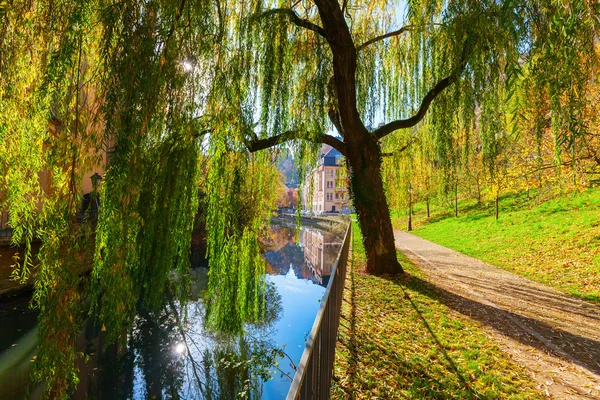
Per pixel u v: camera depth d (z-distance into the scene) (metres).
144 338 6.88
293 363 5.91
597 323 5.47
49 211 2.90
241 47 5.67
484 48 5.91
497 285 8.06
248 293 5.37
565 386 3.44
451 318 5.52
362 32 9.15
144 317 7.99
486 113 6.46
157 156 4.75
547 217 14.70
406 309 5.95
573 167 3.17
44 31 3.29
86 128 3.22
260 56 6.27
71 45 3.04
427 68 8.25
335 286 4.15
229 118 4.66
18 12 3.26
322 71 7.30
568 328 5.20
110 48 3.25
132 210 3.24
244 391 5.05
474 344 4.47
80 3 3.12
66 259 2.85
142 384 5.27
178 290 6.14
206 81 4.82
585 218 12.51
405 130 10.17
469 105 6.59
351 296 6.65
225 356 6.15
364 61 8.85
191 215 5.05
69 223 2.94
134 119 3.19
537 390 3.35
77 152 3.04
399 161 10.41
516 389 3.35
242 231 5.38
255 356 6.07
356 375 3.56
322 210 61.28
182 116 4.48
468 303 6.44
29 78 3.52
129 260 3.42
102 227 3.13
